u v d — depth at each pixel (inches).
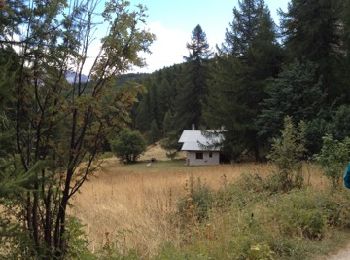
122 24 183.6
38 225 176.6
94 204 472.4
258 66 1849.2
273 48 1820.9
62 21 166.6
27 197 166.1
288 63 1712.6
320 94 1475.1
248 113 1823.3
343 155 480.4
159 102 4301.2
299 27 1667.1
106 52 183.9
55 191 179.3
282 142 585.0
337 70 1605.6
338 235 348.5
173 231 323.9
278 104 1531.7
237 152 1930.4
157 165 2647.6
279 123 1509.6
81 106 174.9
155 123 4067.4
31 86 166.4
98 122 185.3
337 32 1616.6
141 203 467.8
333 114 1427.2
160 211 411.2
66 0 165.9
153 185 695.7
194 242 290.2
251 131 1829.5
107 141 189.2
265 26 1877.5
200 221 380.8
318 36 1616.6
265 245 275.3
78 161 183.5
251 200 453.4
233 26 2034.9
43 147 175.3
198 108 2942.9
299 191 461.4
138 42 186.1
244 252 267.9
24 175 132.3
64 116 174.2
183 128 2992.1
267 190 536.1
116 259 225.6
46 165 162.6
